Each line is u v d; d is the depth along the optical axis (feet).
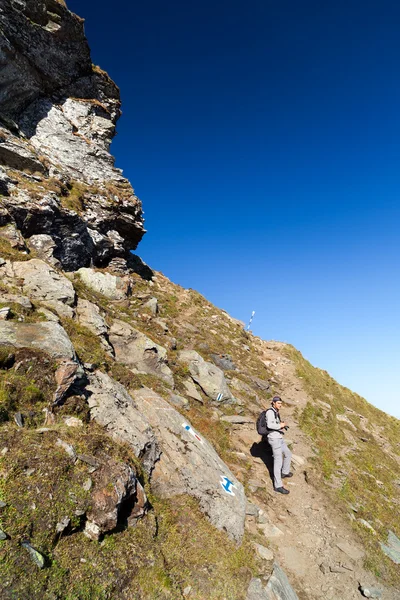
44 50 74.18
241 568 19.56
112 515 15.53
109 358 32.96
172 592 15.65
